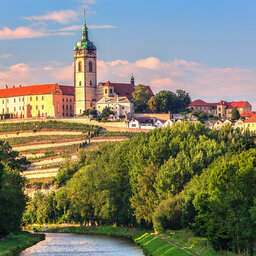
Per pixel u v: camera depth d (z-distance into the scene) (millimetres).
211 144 199250
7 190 163375
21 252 154625
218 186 129750
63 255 149375
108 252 154250
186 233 155500
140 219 182500
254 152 144000
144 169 189500
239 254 117812
